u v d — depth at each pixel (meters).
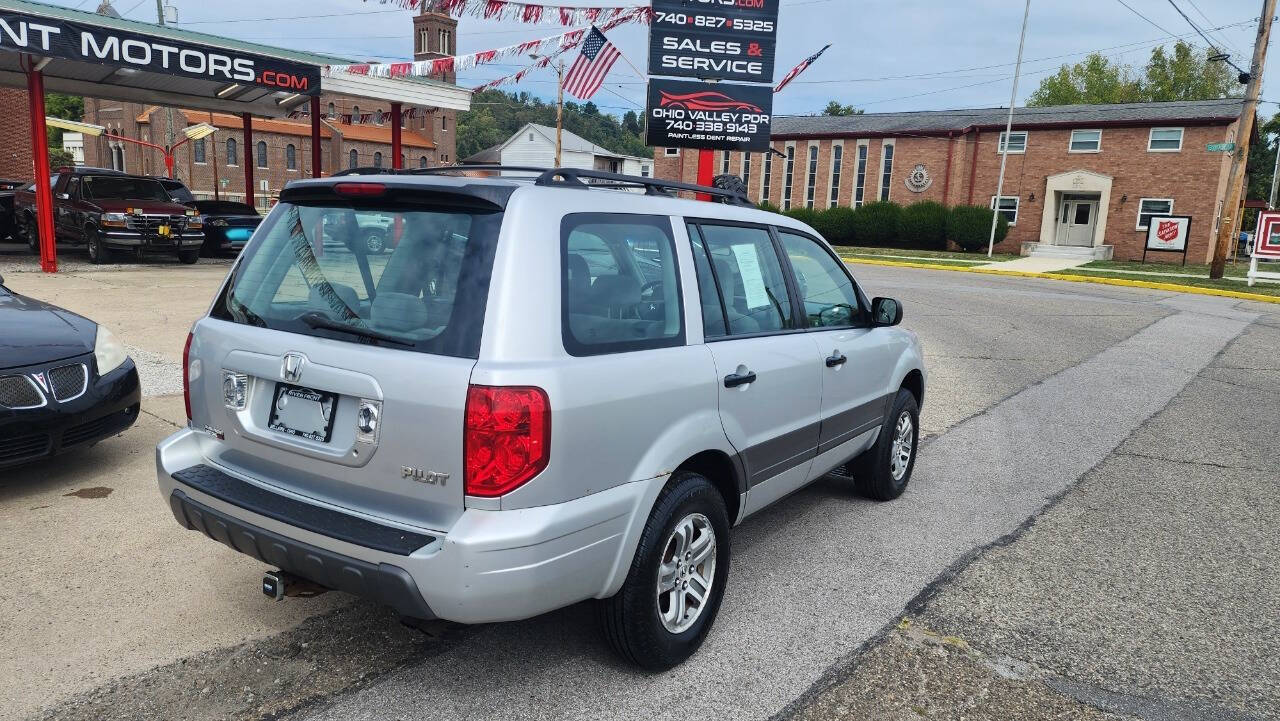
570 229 2.82
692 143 12.73
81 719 2.76
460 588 2.48
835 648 3.40
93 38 13.67
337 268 2.92
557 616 3.59
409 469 2.59
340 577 2.62
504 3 12.14
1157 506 5.25
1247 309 16.70
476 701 2.94
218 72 15.20
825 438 4.21
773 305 3.83
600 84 13.62
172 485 3.08
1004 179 35.16
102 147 77.06
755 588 3.95
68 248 19.91
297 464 2.87
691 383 3.10
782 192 40.97
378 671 3.11
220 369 3.08
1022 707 3.03
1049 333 12.79
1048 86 62.28
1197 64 58.16
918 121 38.41
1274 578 4.21
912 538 4.64
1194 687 3.19
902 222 35.94
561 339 2.66
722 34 12.48
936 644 3.46
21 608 3.46
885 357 4.80
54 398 4.68
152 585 3.70
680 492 3.08
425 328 2.63
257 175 74.81
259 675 3.05
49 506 4.56
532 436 2.51
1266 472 5.99
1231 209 22.61
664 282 3.18
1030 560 4.36
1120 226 32.81
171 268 16.53
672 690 3.06
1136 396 8.45
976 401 8.16
